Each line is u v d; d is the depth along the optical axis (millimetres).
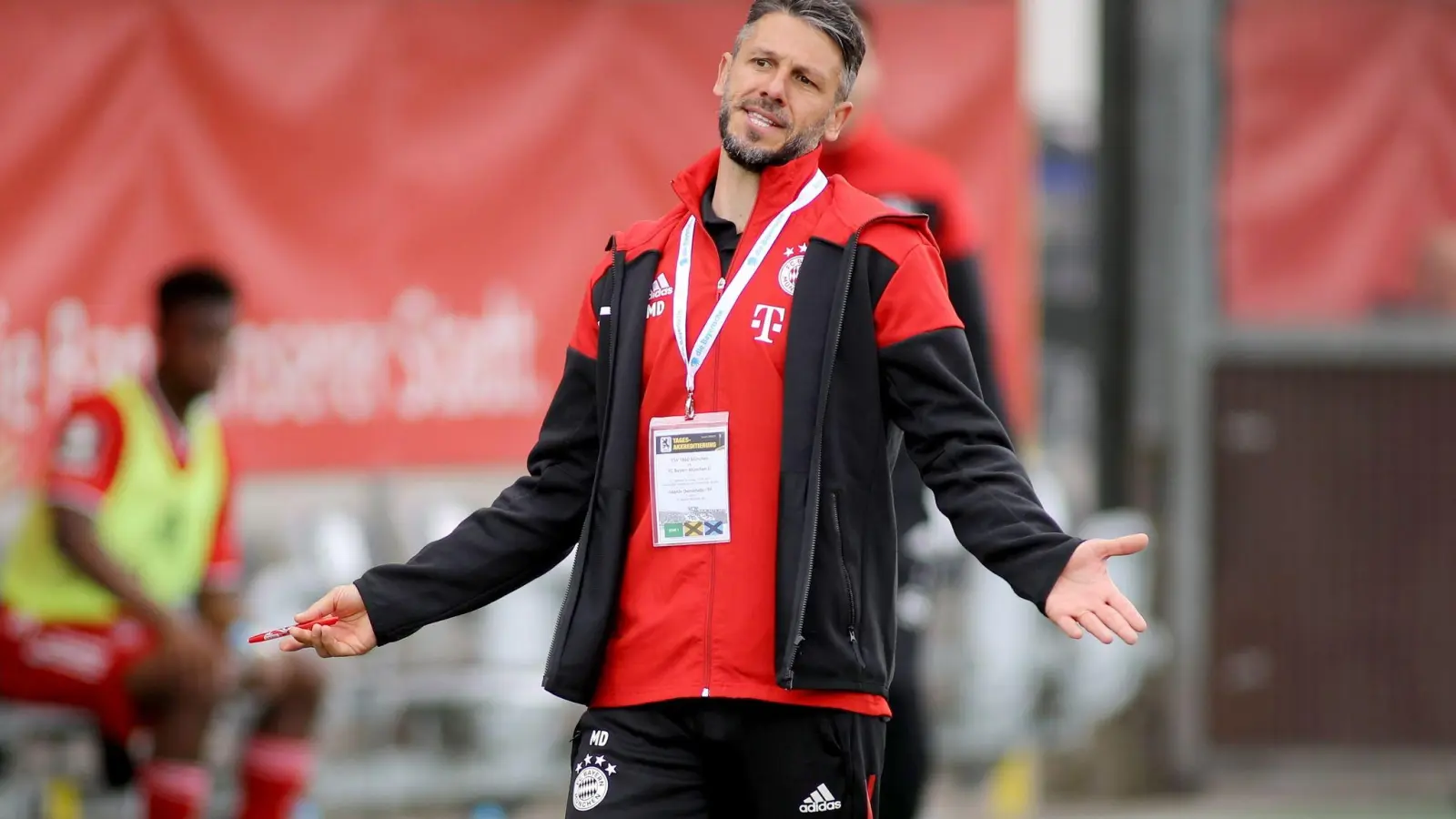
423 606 10992
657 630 10648
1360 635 29109
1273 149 28172
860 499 10727
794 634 10398
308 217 23250
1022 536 10023
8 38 22156
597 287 11211
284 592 21875
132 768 20391
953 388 10508
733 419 10625
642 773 10750
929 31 25156
